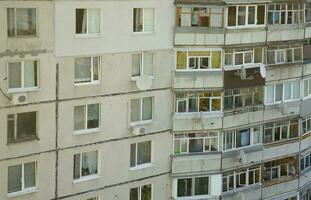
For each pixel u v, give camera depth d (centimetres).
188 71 5791
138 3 5428
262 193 6538
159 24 5591
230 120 6075
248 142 6356
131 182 5691
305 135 6919
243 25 5975
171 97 5812
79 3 5088
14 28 4841
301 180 6950
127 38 5416
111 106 5438
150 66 5656
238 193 6288
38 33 4928
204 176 6078
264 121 6394
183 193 6053
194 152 6009
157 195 5900
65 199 5297
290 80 6544
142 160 5781
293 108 6612
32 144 5031
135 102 5634
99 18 5250
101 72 5319
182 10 5703
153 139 5772
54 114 5119
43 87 5016
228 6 5822
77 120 5303
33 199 5116
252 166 6397
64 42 5062
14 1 4762
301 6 6438
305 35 6556
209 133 6031
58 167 5216
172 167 5922
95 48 5241
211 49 5822
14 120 4953
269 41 6191
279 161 6731
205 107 5969
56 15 4981
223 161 6119
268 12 6178
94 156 5459
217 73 5875
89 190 5428
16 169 5038
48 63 5016
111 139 5491
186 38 5716
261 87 6294
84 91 5247
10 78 4900
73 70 5159
